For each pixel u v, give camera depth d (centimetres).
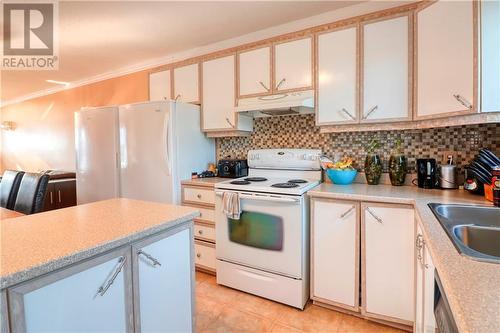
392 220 165
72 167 455
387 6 199
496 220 130
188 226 133
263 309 196
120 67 364
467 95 143
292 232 193
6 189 237
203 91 279
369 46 195
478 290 60
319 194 187
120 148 285
